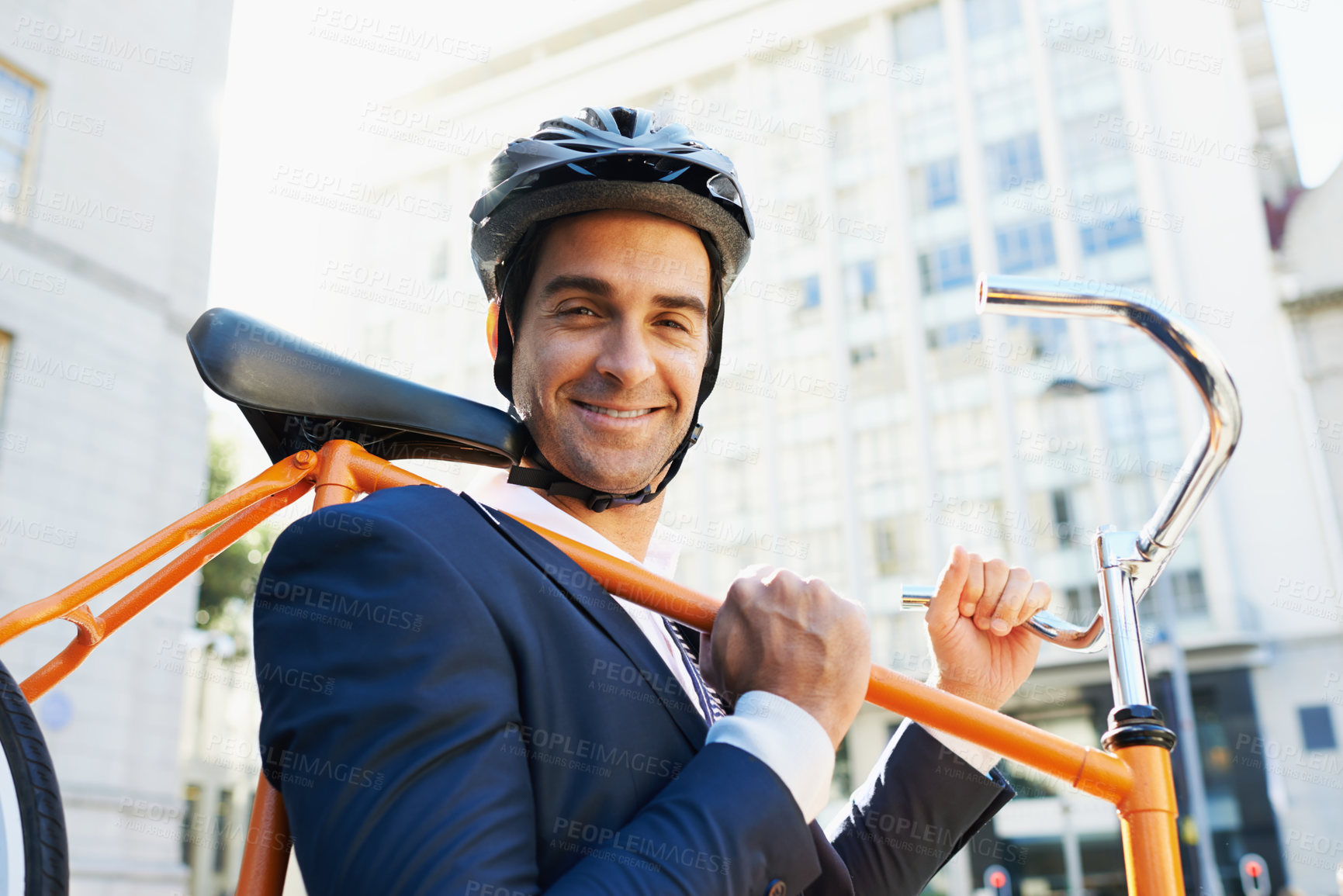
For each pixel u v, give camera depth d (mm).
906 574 21547
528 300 1288
